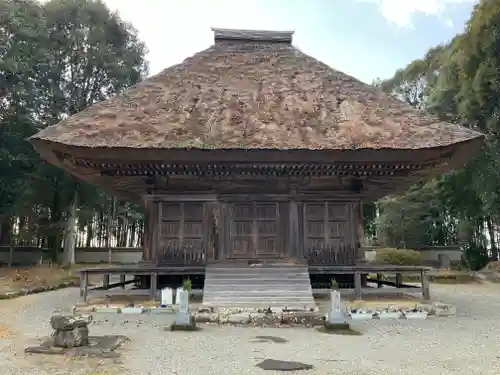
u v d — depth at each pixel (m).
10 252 33.47
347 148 14.53
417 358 7.66
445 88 29.11
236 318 11.45
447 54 30.91
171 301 12.89
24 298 17.88
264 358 7.59
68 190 34.06
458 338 9.53
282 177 16.38
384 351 8.20
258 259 15.92
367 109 17.02
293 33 21.09
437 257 35.72
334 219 16.34
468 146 14.91
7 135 30.66
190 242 16.02
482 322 11.72
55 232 35.22
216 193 16.31
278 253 15.99
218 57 19.72
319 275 16.66
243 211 16.30
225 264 15.57
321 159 14.67
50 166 31.91
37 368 6.80
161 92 17.47
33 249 36.12
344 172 15.82
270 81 18.45
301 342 9.05
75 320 8.46
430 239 39.28
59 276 26.66
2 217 32.66
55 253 35.91
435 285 25.14
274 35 20.98
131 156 14.46
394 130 15.64
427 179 18.11
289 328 10.82
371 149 14.52
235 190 16.36
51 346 8.14
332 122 16.23
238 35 20.88
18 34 29.03
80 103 34.94
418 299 14.95
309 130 15.73
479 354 7.99
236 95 17.52
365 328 10.77
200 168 15.40
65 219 35.66
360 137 15.24
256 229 16.17
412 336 9.76
